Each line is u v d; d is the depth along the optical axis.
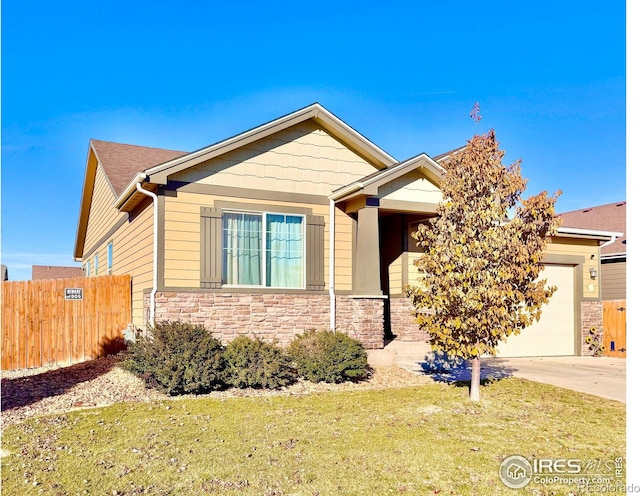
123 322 12.93
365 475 5.05
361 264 11.66
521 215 7.71
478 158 7.91
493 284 7.36
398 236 13.20
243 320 10.94
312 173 12.02
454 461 5.46
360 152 12.55
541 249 7.59
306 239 11.75
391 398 8.38
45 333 12.12
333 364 9.38
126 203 12.00
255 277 11.27
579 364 12.88
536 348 14.73
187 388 8.34
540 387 9.34
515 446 5.98
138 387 8.74
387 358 11.20
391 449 5.80
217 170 11.02
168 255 10.43
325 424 6.79
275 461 5.39
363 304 11.34
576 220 21.53
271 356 9.05
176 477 4.94
